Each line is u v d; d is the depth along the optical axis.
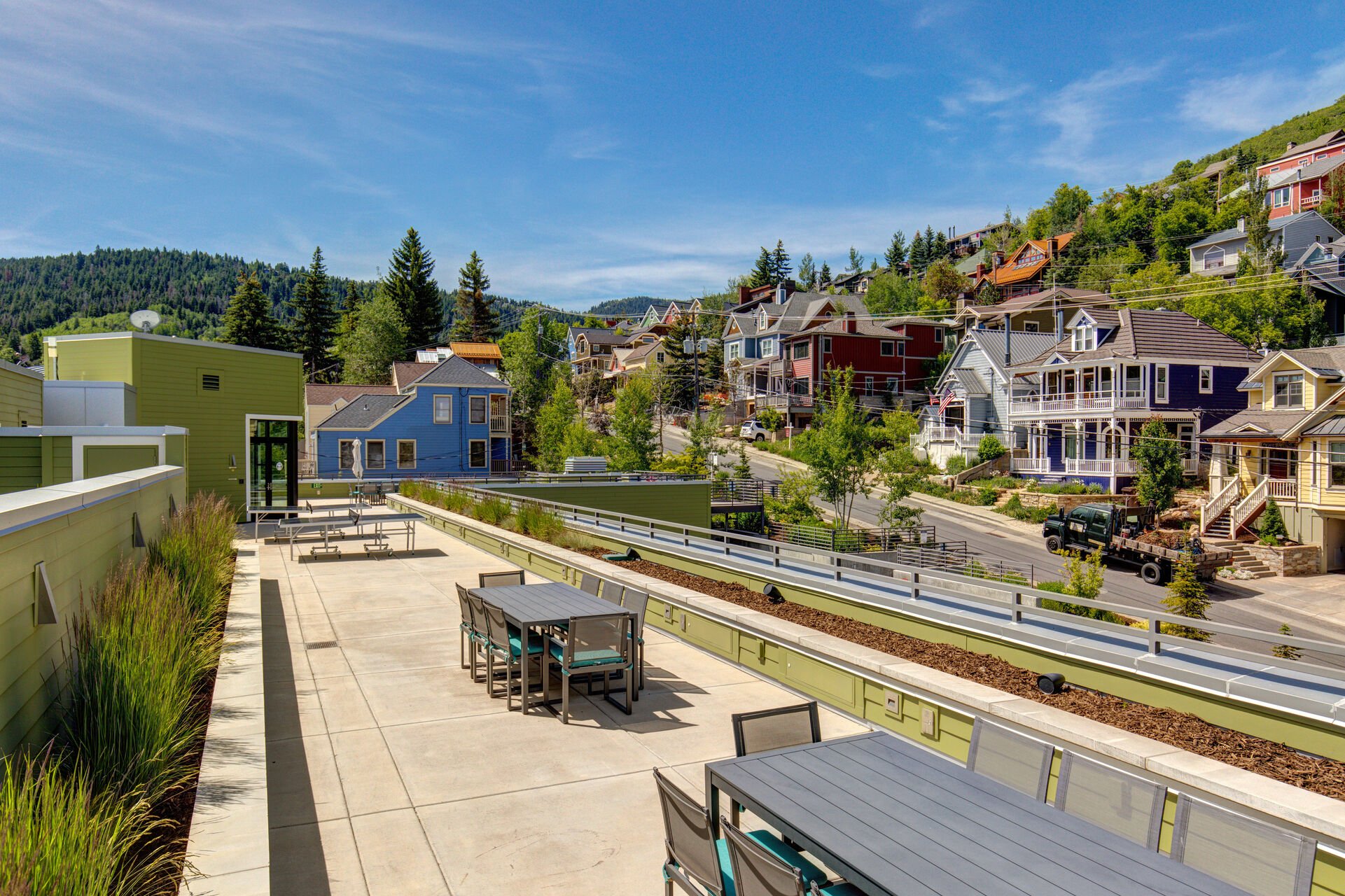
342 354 84.06
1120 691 6.21
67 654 4.80
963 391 47.94
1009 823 3.06
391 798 5.18
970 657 7.33
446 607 10.98
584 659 6.88
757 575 10.91
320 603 11.25
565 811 5.02
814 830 2.98
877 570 10.33
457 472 43.28
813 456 34.09
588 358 104.12
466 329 96.62
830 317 65.19
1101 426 39.03
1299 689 5.26
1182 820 2.99
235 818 3.80
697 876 3.37
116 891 3.12
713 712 6.93
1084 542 29.03
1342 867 3.44
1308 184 71.56
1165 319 40.59
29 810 2.86
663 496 25.47
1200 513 32.47
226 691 5.71
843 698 6.79
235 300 78.25
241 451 21.42
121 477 7.33
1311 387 31.62
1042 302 58.72
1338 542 29.41
